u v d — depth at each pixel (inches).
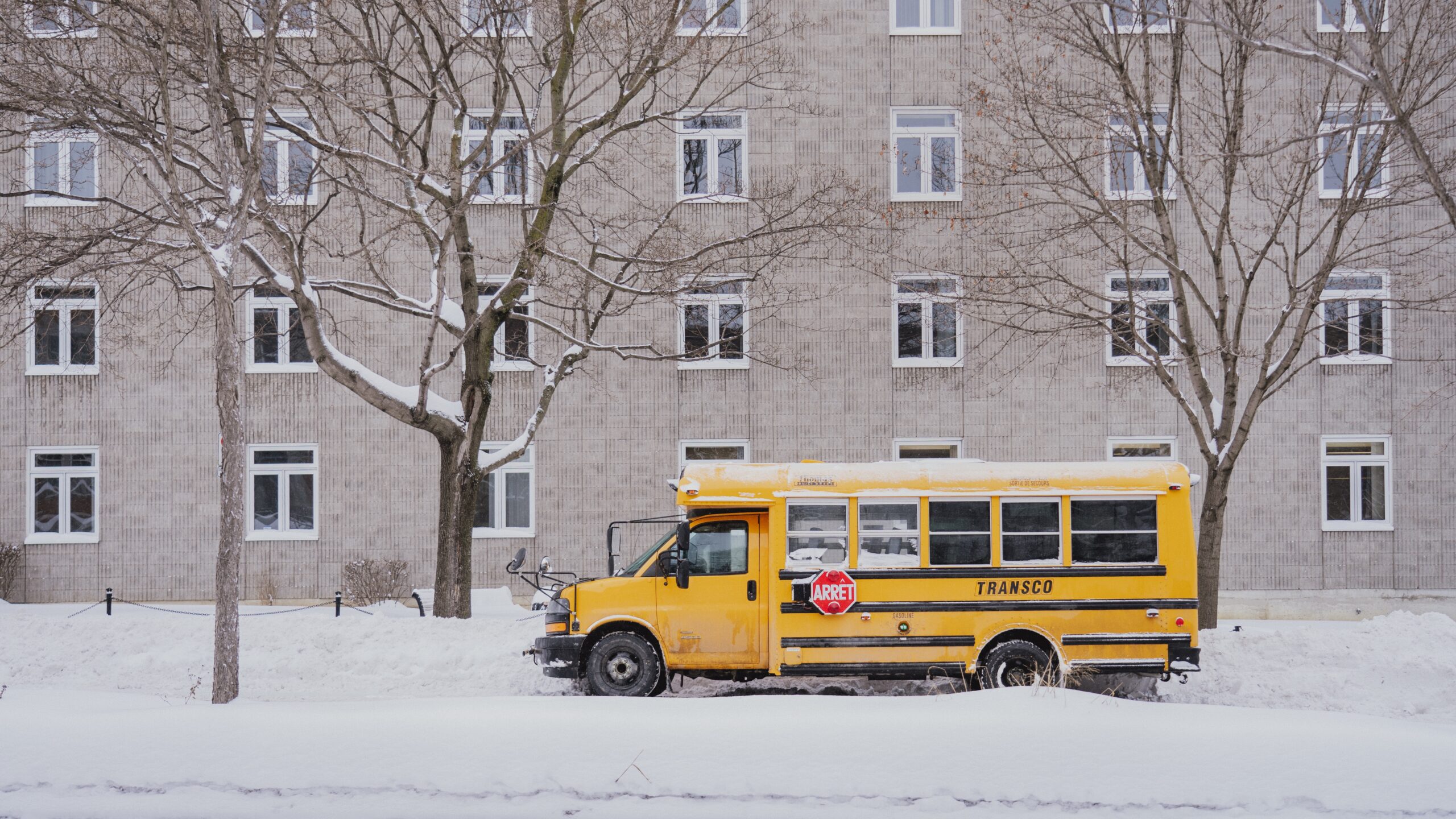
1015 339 801.6
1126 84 561.3
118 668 525.3
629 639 451.5
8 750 312.3
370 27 610.9
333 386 814.5
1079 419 799.7
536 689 480.7
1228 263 788.6
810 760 301.3
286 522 817.5
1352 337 794.2
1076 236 760.3
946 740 312.2
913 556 448.8
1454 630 552.1
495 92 593.0
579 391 811.4
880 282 806.5
